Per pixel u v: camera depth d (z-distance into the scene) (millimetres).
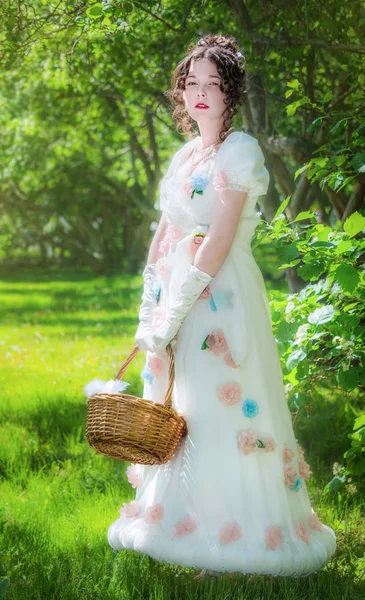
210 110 3389
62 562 3590
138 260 29734
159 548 3221
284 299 4230
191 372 3275
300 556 3184
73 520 4160
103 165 22891
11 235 35906
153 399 3441
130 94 9203
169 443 3193
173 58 7004
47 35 5125
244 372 3264
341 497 4379
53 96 12648
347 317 3906
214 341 3250
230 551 3131
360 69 5344
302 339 3926
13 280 29922
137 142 13680
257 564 3117
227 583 3297
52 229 33344
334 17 5234
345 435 5520
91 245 35594
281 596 3283
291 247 3930
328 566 3598
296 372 4082
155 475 3379
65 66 8469
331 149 5930
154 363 3434
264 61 5633
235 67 3400
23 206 30016
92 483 4816
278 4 5387
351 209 5488
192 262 3344
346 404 5633
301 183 6117
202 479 3211
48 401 6805
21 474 5012
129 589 3324
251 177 3260
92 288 23156
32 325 13625
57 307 17312
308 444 5539
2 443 5645
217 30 6258
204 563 3145
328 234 4094
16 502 4453
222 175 3273
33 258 38156
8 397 7086
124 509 3498
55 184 26703
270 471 3256
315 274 3854
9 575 3469
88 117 13008
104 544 3795
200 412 3242
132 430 3086
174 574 3463
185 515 3232
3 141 19078
